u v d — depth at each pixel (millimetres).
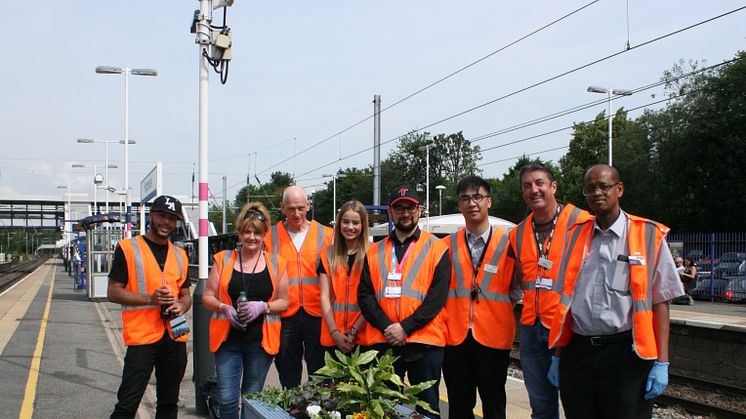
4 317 15414
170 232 5027
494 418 4941
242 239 5066
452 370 5047
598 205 3816
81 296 23281
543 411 4805
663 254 3723
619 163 41000
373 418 3465
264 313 5027
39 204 98062
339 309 5266
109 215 20734
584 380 3881
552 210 4840
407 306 4750
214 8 6941
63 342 11367
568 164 58062
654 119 37500
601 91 30734
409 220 4941
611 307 3775
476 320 4938
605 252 3863
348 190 88688
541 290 4727
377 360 3902
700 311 19203
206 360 6508
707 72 34781
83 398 7184
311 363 5641
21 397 7188
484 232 5129
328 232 5961
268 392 4227
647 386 3703
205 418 6375
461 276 5062
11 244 132125
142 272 4828
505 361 4973
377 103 24625
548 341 4293
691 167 34844
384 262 4910
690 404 7824
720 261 24297
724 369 9383
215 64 7207
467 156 88625
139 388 4766
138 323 4805
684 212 36531
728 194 33594
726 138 33094
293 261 5691
